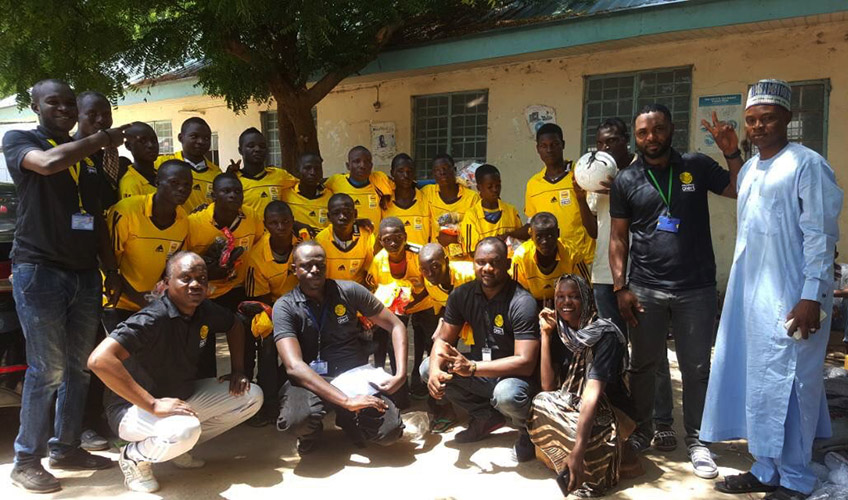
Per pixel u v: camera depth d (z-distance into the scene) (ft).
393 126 33.12
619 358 10.17
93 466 11.34
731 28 22.35
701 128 24.39
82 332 10.87
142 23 25.38
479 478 10.96
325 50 25.30
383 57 29.04
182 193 11.35
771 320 9.53
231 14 20.80
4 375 11.05
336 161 35.70
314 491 10.52
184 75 36.58
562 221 14.97
